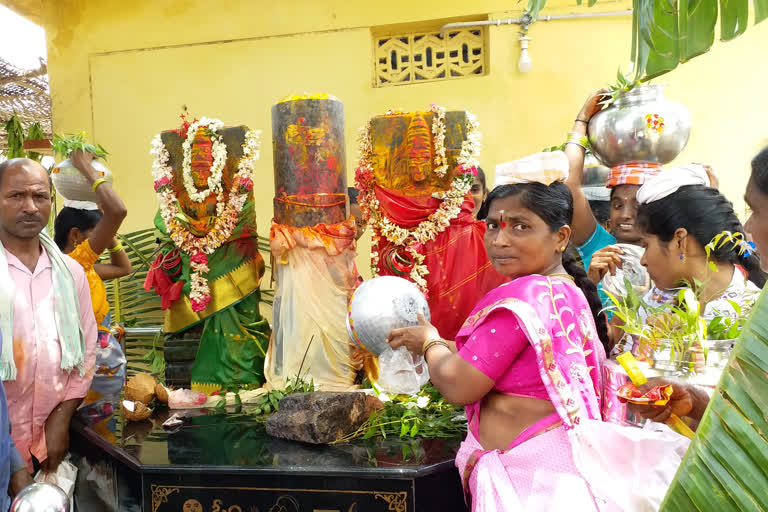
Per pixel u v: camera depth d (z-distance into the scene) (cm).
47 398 241
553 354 151
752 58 467
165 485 218
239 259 327
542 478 150
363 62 509
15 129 588
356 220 397
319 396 247
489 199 174
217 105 534
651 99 273
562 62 487
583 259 288
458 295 305
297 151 307
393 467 205
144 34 542
